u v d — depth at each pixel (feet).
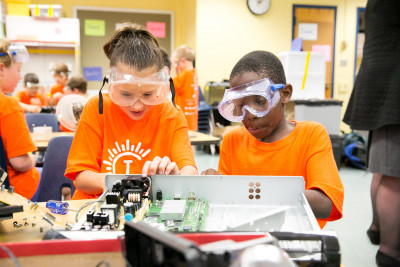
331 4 17.34
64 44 16.79
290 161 3.69
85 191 3.68
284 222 2.20
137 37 3.64
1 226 2.60
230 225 2.18
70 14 18.79
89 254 1.63
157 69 3.44
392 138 5.14
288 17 17.28
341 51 17.66
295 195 2.51
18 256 1.60
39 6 16.05
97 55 19.25
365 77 5.43
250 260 1.24
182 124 4.33
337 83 17.79
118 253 1.62
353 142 14.26
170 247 1.28
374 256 6.66
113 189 2.53
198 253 1.22
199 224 2.19
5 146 5.17
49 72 17.61
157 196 2.61
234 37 17.13
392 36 5.11
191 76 12.23
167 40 20.27
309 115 12.72
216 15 16.87
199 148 17.95
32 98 14.44
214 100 16.55
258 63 3.39
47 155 5.86
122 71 3.35
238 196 2.57
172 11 20.07
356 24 17.56
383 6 5.19
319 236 1.68
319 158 3.45
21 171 5.43
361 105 5.46
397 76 5.02
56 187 5.88
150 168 2.97
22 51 5.77
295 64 12.91
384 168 5.20
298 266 1.53
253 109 3.26
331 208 3.09
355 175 13.12
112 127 4.08
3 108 5.11
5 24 15.88
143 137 4.10
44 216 2.77
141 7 19.61
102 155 4.07
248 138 4.00
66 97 8.09
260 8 16.99
